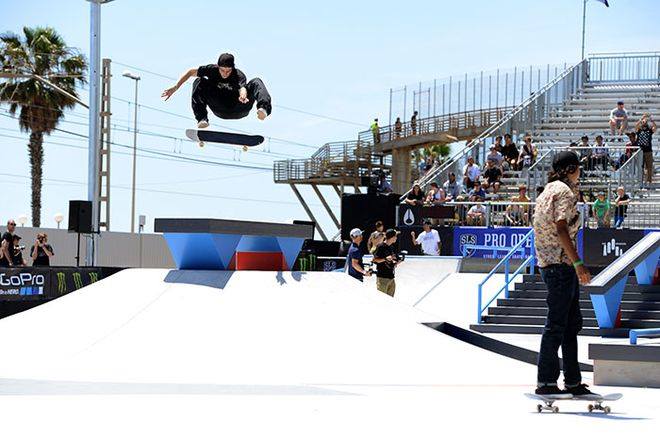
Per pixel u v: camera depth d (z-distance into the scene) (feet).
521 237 78.48
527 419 24.40
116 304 42.70
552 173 27.17
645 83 127.85
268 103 44.21
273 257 52.13
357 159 164.25
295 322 40.52
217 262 47.75
